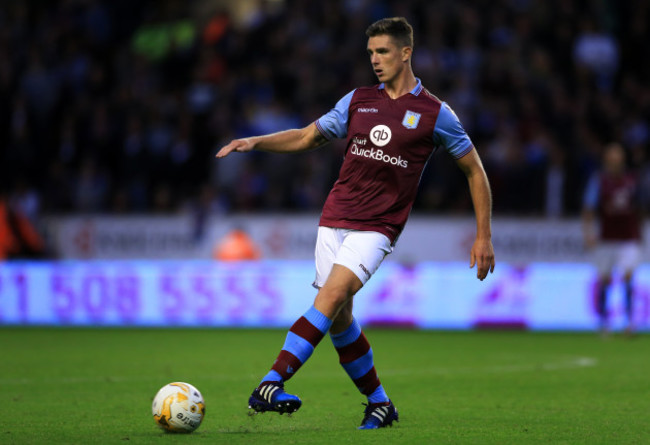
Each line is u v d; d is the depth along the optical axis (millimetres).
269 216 62281
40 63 72438
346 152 19375
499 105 63875
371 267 18625
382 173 18875
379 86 19562
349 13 72438
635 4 74188
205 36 76000
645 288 53844
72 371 32125
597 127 64500
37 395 25969
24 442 18094
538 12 71625
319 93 66688
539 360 36719
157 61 79688
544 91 65438
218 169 64562
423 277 54938
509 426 20500
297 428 20078
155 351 39344
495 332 52000
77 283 55875
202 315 55281
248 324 54969
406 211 19125
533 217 60188
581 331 53125
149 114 67188
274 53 71938
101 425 20438
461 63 67875
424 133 18906
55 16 80250
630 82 67938
